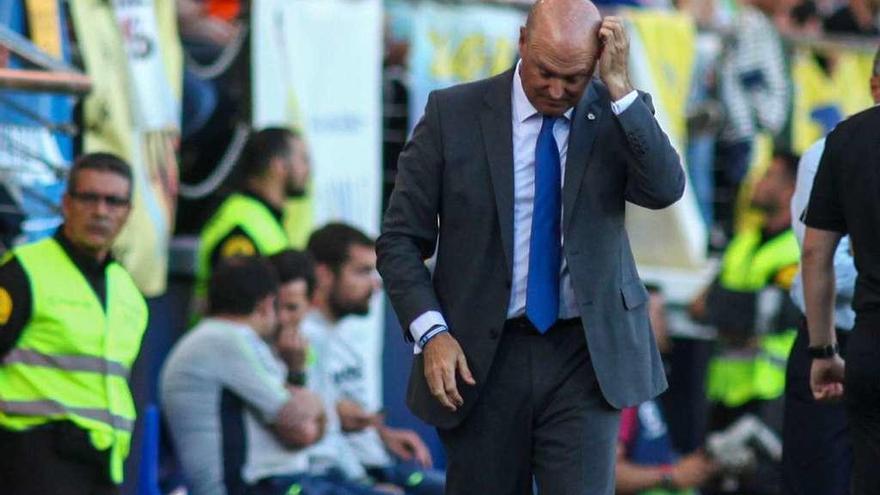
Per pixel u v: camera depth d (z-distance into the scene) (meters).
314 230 31.08
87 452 22.80
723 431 34.94
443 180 19.03
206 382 27.28
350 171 32.09
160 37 29.31
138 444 24.02
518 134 18.98
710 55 38.62
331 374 30.69
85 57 27.94
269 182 29.97
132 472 24.00
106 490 23.19
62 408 22.66
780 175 35.09
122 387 23.25
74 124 27.80
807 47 40.16
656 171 18.42
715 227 38.72
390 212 19.28
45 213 26.77
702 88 38.28
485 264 18.95
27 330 22.56
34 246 22.91
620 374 18.89
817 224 20.80
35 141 26.77
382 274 19.17
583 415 18.94
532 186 18.92
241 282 27.56
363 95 32.22
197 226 31.12
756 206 35.47
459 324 19.00
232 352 27.36
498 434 19.12
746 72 39.03
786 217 35.25
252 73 31.03
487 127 18.98
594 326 18.81
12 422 22.53
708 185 38.41
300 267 28.83
